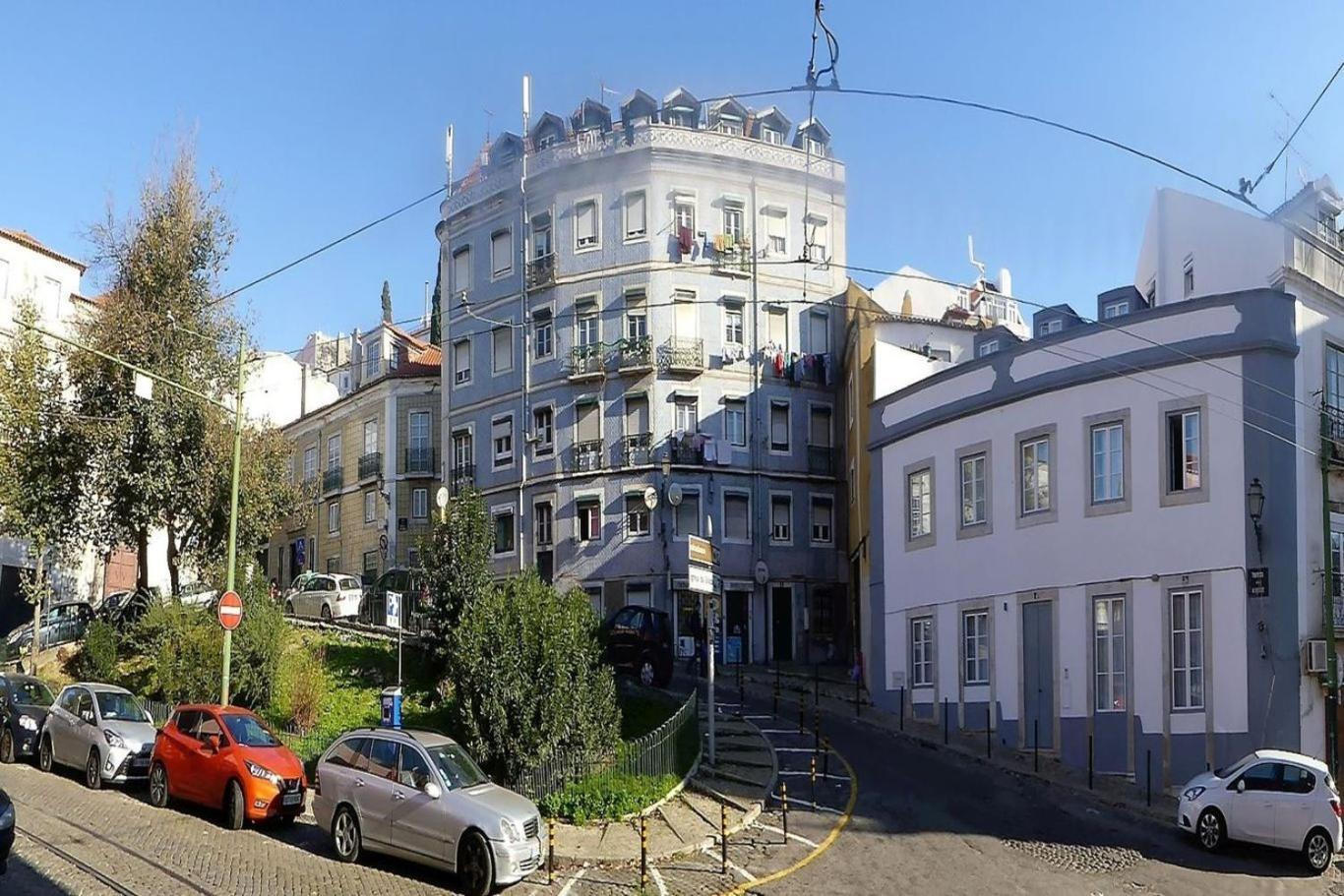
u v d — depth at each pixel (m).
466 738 20.27
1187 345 24.38
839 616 47.47
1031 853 18.80
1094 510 25.72
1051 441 26.94
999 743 27.39
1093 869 18.09
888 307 50.34
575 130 48.84
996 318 50.91
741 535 45.84
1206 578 23.50
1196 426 24.16
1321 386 24.58
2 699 24.78
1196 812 19.78
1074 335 26.53
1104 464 25.80
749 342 46.97
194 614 27.69
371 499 55.22
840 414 48.47
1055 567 26.44
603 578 45.34
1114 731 24.70
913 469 31.42
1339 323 25.34
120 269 34.03
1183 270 31.36
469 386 50.81
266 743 19.50
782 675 39.56
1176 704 23.69
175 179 34.41
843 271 49.34
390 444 54.06
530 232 49.16
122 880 14.55
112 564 51.00
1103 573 25.34
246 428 35.62
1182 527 24.03
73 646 35.03
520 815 15.69
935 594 30.11
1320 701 22.81
